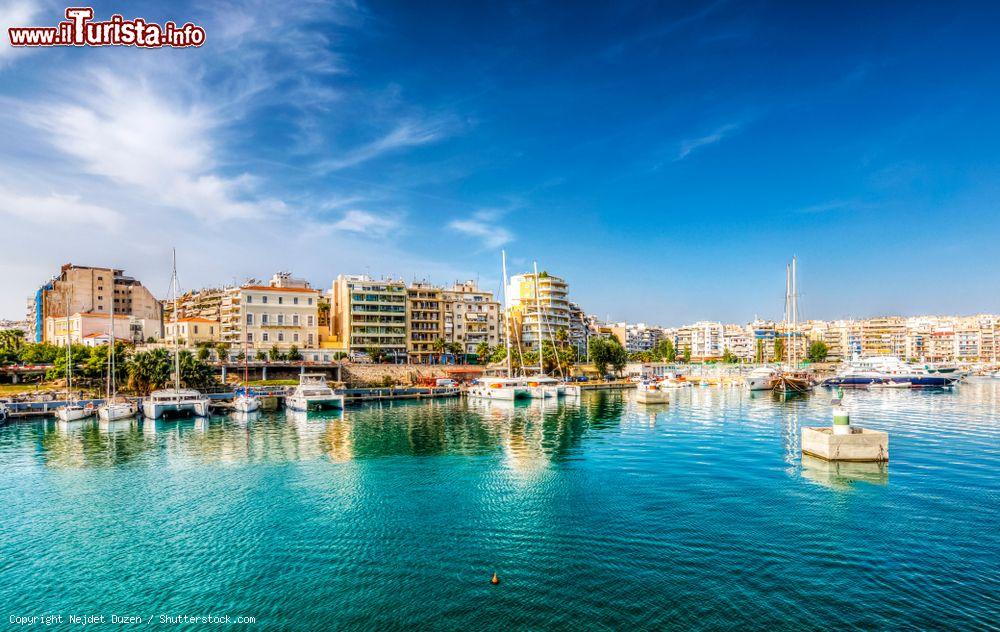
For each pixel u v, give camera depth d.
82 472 46.75
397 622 22.12
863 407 86.94
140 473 46.25
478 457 51.19
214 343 142.38
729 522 31.14
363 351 161.75
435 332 176.62
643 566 26.03
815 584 23.84
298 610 23.22
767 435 58.44
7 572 27.14
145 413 83.31
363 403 108.19
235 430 71.44
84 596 24.84
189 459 51.97
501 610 22.67
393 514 34.38
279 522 33.34
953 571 24.75
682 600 22.91
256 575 26.39
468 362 180.25
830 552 26.88
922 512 32.03
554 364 147.00
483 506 35.56
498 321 193.25
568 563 26.61
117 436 66.62
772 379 124.00
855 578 24.30
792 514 32.12
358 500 37.53
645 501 35.34
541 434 64.44
